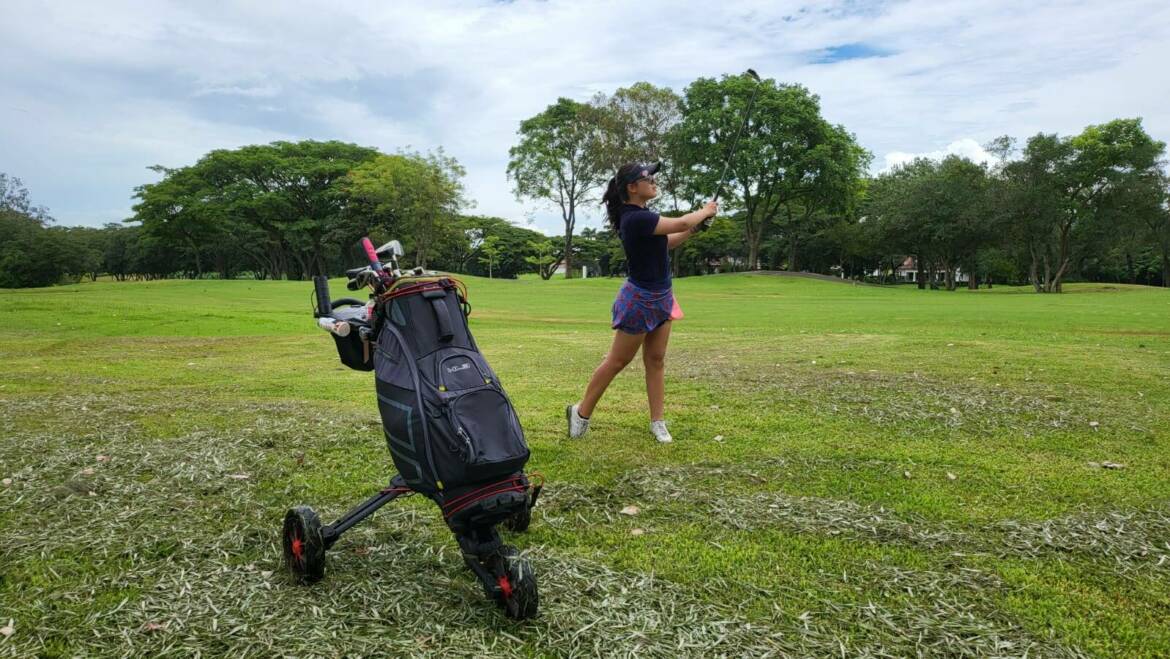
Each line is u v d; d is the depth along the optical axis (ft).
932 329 48.93
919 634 9.41
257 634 9.40
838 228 245.04
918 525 13.00
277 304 87.97
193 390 26.94
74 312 62.23
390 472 16.29
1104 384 24.73
